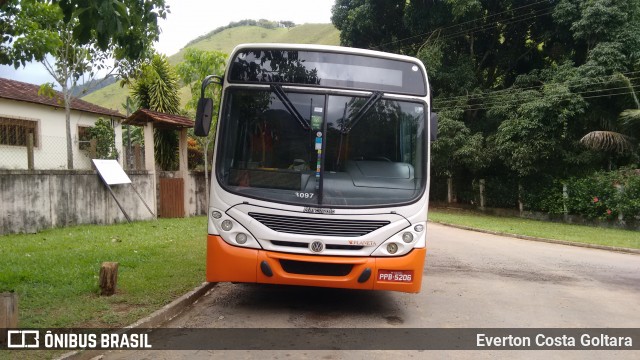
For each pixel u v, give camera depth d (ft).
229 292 23.39
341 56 20.29
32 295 19.45
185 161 58.59
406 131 20.12
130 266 25.77
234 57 20.21
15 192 35.55
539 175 75.05
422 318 20.26
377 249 18.86
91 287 20.77
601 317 21.62
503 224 67.77
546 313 21.91
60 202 39.63
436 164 85.61
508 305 23.09
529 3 82.69
